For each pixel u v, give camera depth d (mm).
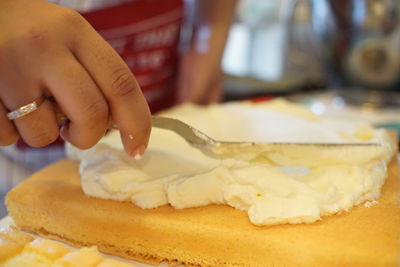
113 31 628
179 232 428
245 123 545
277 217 416
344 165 461
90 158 472
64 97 393
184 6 732
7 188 598
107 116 406
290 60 998
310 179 452
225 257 422
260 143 459
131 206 445
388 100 791
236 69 1074
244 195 431
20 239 433
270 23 1020
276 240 408
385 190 457
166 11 667
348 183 446
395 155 517
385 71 803
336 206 425
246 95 862
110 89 400
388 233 406
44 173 494
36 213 459
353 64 821
